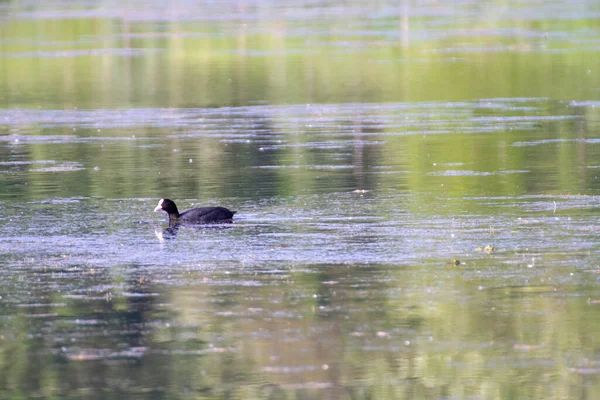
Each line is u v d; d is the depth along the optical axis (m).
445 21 116.81
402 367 21.03
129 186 39.22
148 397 19.88
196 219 32.69
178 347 22.08
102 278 26.62
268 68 81.00
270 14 129.00
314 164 43.53
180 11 134.62
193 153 46.62
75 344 22.31
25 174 41.94
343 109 60.47
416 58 85.12
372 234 30.83
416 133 51.59
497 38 99.25
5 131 54.09
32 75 79.56
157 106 63.09
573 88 67.81
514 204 34.88
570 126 52.97
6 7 142.38
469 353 21.58
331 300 24.66
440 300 24.55
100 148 48.31
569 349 21.75
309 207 34.81
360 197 36.47
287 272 26.91
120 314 23.97
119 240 30.55
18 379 20.69
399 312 23.78
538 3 134.62
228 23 117.88
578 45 91.56
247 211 34.38
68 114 60.12
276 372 20.88
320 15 126.31
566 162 43.03
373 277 26.34
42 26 117.31
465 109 59.97
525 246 29.12
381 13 127.50
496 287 25.41
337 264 27.56
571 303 24.20
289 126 54.41
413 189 37.84
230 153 46.50
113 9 137.75
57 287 25.94
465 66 79.50
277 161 44.38
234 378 20.61
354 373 20.77
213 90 69.81
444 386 20.20
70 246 29.89
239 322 23.31
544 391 19.97
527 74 74.81
